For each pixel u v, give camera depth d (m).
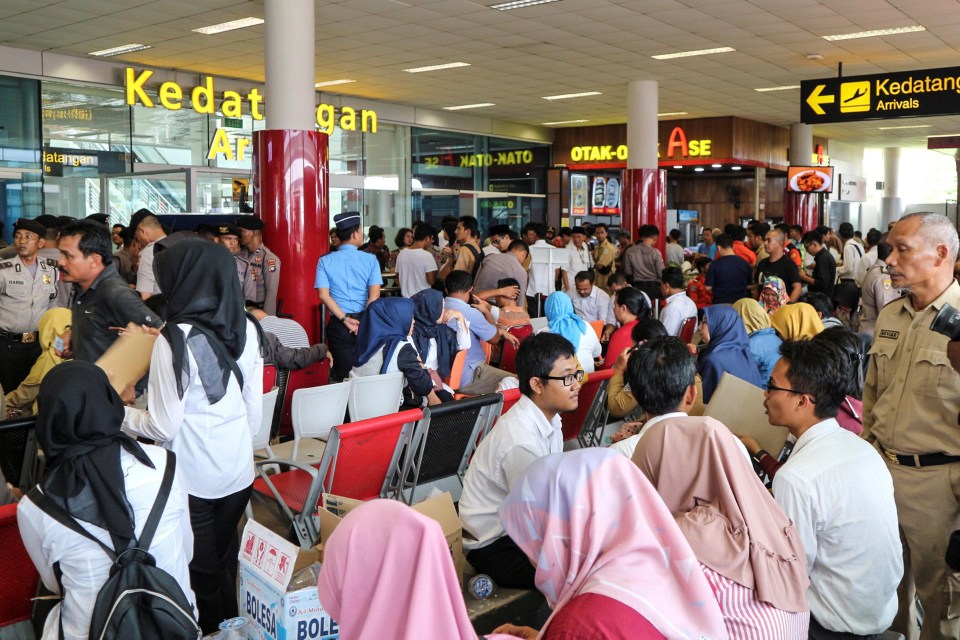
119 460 2.12
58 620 2.18
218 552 2.84
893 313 3.12
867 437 3.20
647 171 13.77
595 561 1.46
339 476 3.52
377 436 3.50
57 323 4.31
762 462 3.03
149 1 8.91
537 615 2.94
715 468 1.85
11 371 5.42
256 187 7.65
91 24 9.99
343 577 1.36
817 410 2.44
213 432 2.69
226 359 2.69
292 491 3.76
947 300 2.89
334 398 4.17
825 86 10.63
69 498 2.06
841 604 2.28
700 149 18.55
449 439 3.85
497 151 19.52
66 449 2.09
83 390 2.08
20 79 11.59
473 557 2.99
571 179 19.31
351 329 5.99
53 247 6.23
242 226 6.81
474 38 10.73
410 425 3.59
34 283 5.46
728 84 14.18
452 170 18.41
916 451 2.92
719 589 1.74
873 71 13.15
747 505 1.82
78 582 2.09
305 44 7.64
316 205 7.66
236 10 9.30
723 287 8.52
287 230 7.52
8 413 4.38
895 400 2.99
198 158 13.66
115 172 12.66
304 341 5.31
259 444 4.16
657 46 11.23
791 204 20.66
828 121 10.65
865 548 2.25
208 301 2.66
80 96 12.24
